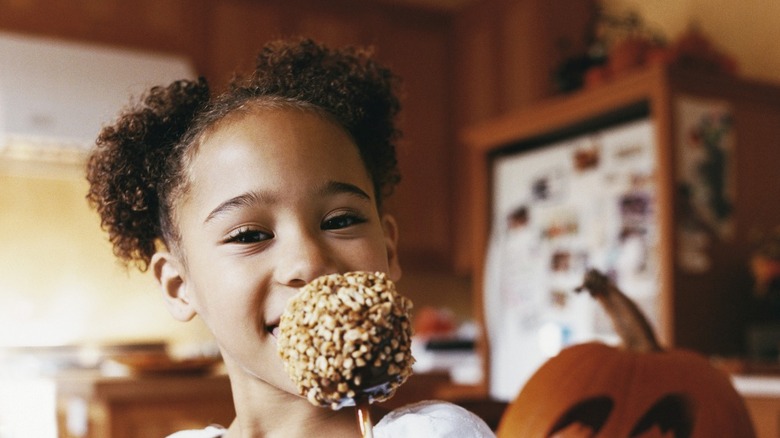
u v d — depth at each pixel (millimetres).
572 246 2762
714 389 937
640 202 2520
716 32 3324
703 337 2387
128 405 2162
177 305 721
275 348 603
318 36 4055
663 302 2350
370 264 614
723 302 2434
